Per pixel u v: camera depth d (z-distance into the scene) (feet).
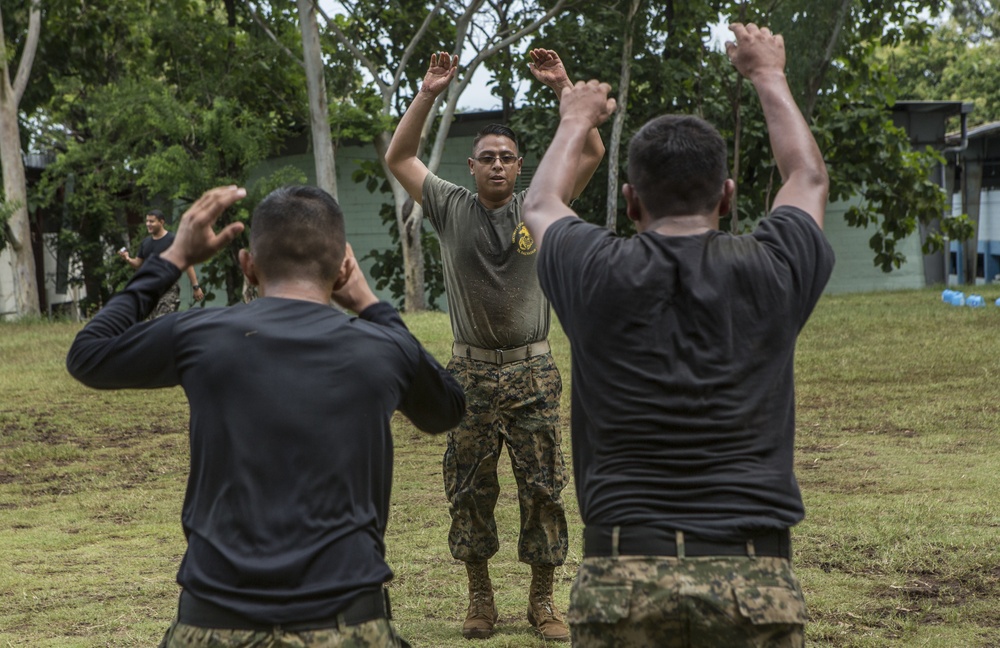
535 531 14.62
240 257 8.75
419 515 21.21
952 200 96.43
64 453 28.45
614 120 69.62
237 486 7.48
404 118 14.33
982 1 72.95
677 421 7.32
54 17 77.41
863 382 34.78
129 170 76.79
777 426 7.48
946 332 44.62
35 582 17.51
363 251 81.76
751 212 76.84
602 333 7.56
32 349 49.19
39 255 86.02
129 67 83.76
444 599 16.35
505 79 73.67
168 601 16.57
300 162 81.97
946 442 26.20
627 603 7.10
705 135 8.06
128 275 77.41
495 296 14.33
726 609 6.97
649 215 8.14
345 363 7.85
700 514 7.19
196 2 76.79
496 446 14.69
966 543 17.69
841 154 76.02
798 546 17.93
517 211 14.42
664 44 72.90
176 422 32.73
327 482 7.52
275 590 7.21
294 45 76.28
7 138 71.00
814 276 7.77
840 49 67.56
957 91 137.69
